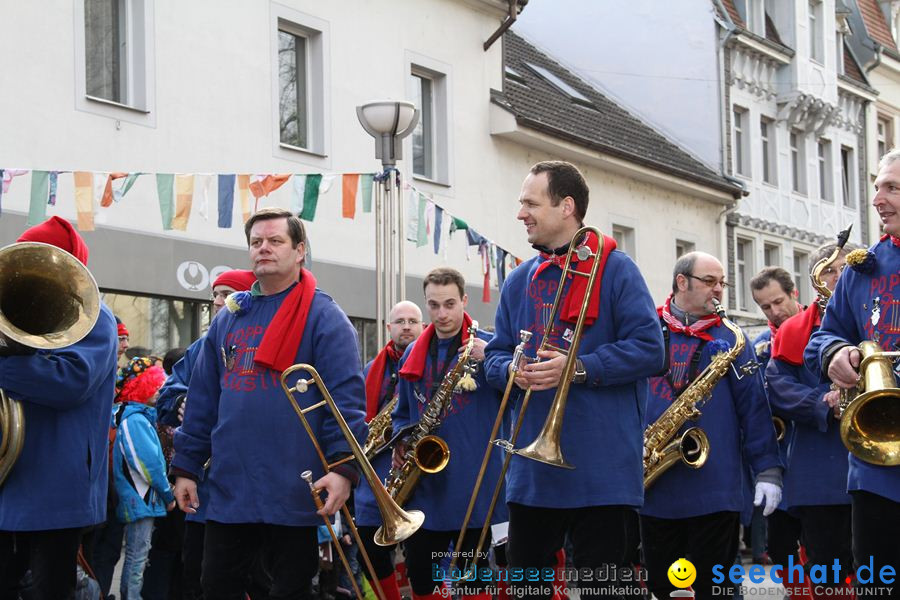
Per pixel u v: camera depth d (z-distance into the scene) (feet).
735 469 25.35
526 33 111.65
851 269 20.59
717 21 104.01
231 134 58.70
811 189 116.26
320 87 64.49
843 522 26.61
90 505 20.90
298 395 20.76
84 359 20.25
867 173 126.62
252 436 20.68
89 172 40.75
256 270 21.09
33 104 49.75
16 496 20.31
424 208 45.75
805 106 113.09
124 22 54.75
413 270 69.46
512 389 20.68
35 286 20.01
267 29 60.90
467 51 74.54
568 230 19.99
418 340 27.27
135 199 53.78
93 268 51.60
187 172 56.29
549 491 19.29
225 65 58.59
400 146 42.29
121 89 54.65
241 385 20.94
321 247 63.77
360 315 65.72
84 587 24.95
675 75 105.19
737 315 103.65
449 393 26.30
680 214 95.86
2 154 48.49
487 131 75.87
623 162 86.28
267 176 41.98
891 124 132.46
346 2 66.03
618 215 88.12
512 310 20.62
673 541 25.66
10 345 19.75
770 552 29.50
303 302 21.17
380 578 27.37
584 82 106.93
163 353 55.01
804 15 113.91
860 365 19.13
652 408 25.53
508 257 48.67
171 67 55.88
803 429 26.94
